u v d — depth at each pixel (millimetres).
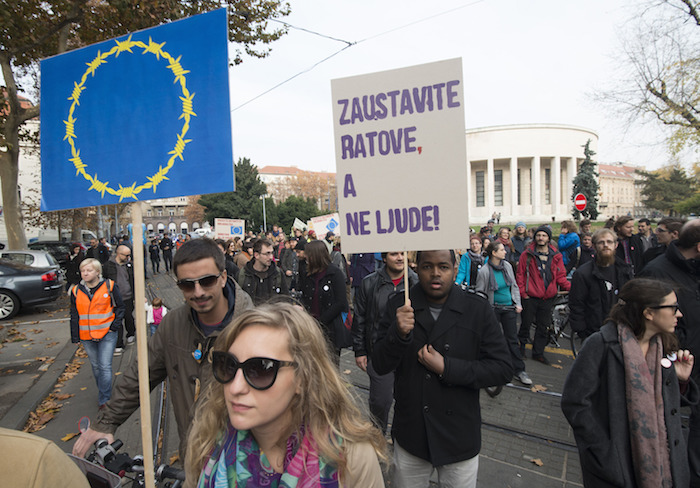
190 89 1937
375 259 8625
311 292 4176
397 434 2318
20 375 5953
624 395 2029
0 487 982
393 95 2150
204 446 1299
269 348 1134
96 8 9586
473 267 6039
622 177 101688
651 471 1910
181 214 98875
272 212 52125
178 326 2023
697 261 2980
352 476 1154
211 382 1362
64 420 4535
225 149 1885
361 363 3615
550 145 54281
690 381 2188
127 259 7219
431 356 2146
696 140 16672
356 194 2238
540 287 5781
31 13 9883
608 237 4367
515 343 5152
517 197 57125
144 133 2014
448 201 2084
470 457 2172
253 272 5301
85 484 1135
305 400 1190
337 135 2258
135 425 4172
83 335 4605
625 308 2086
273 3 11125
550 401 4613
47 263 11742
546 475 3291
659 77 17078
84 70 2125
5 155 12781
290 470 1123
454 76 2043
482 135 54688
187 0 10008
